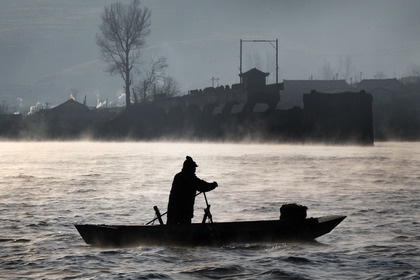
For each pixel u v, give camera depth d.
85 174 143.38
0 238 59.12
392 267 46.94
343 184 115.94
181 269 46.75
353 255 51.28
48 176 137.00
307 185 113.50
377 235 60.53
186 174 56.62
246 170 155.38
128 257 50.81
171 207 56.62
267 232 55.50
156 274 44.94
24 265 48.03
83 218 72.00
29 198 92.69
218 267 47.03
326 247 54.72
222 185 113.38
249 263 48.53
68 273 45.53
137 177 133.88
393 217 72.31
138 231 54.31
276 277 44.06
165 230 54.47
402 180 125.19
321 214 74.88
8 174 143.38
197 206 82.75
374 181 122.81
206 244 54.72
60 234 61.34
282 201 88.00
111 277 44.06
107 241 54.16
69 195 96.88
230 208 80.31
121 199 91.25
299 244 55.97
